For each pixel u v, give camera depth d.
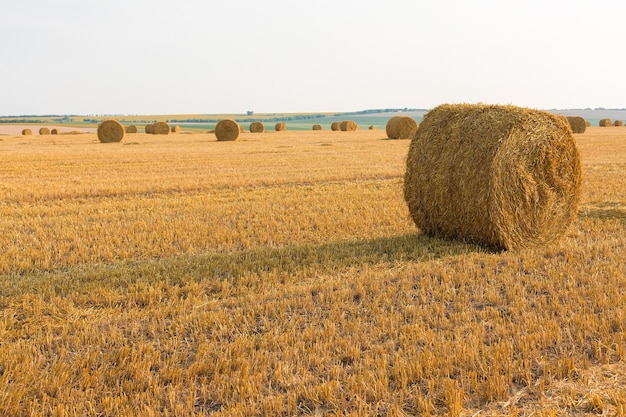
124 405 4.44
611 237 10.05
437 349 5.28
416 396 4.48
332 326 5.82
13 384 4.69
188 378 4.88
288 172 20.11
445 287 7.17
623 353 5.21
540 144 9.45
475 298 6.85
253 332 5.93
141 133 59.50
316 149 31.70
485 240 9.43
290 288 7.16
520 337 5.46
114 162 24.22
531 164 9.44
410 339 5.62
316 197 14.66
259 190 16.14
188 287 7.25
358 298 6.98
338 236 10.52
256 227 11.25
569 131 9.79
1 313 6.40
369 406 4.35
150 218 11.98
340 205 13.53
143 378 4.82
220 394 4.57
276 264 8.44
